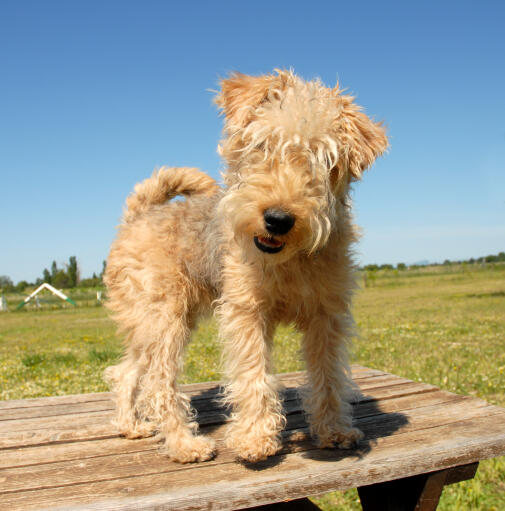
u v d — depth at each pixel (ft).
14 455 2.45
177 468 2.26
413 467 2.20
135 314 2.81
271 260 2.24
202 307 3.05
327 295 2.47
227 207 2.27
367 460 2.21
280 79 2.49
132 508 1.86
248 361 2.36
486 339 8.18
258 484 1.99
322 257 2.37
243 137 2.36
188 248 2.82
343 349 2.55
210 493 1.94
